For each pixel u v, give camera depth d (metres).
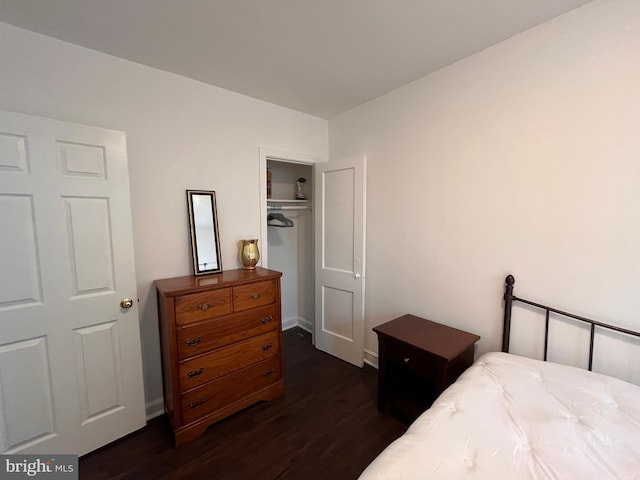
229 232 2.38
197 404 1.82
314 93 2.39
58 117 1.64
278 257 3.50
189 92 2.11
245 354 2.03
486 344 1.91
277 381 2.21
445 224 2.07
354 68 2.00
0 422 1.42
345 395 2.25
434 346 1.76
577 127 1.47
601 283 1.44
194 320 1.79
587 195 1.46
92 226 1.64
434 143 2.10
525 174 1.66
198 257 2.14
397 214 2.39
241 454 1.68
